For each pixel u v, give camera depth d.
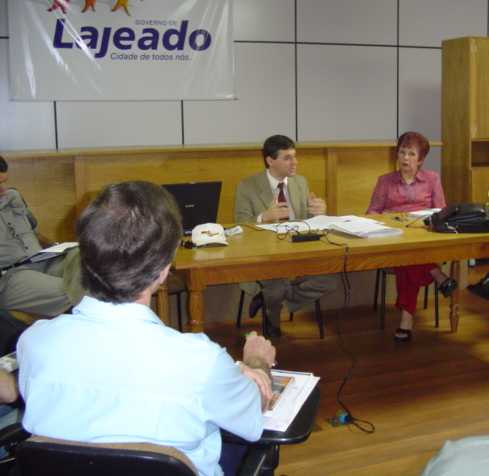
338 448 2.29
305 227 2.86
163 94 4.57
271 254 2.31
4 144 4.46
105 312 0.97
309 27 5.10
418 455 2.23
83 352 0.95
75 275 2.56
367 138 5.41
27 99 4.30
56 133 4.57
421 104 5.56
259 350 1.42
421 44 5.47
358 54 5.29
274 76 5.05
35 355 0.98
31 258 2.77
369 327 3.67
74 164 4.14
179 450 0.93
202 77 4.64
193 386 0.94
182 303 3.62
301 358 3.19
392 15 5.34
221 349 0.99
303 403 1.26
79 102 4.59
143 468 0.87
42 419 0.95
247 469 1.11
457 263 3.59
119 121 4.70
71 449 0.88
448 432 2.40
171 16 4.50
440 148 5.56
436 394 2.73
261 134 5.08
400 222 3.01
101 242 0.96
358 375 2.96
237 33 4.90
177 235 1.02
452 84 5.07
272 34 5.00
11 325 1.90
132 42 4.44
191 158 4.43
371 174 5.00
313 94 5.20
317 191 4.79
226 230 2.83
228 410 0.99
